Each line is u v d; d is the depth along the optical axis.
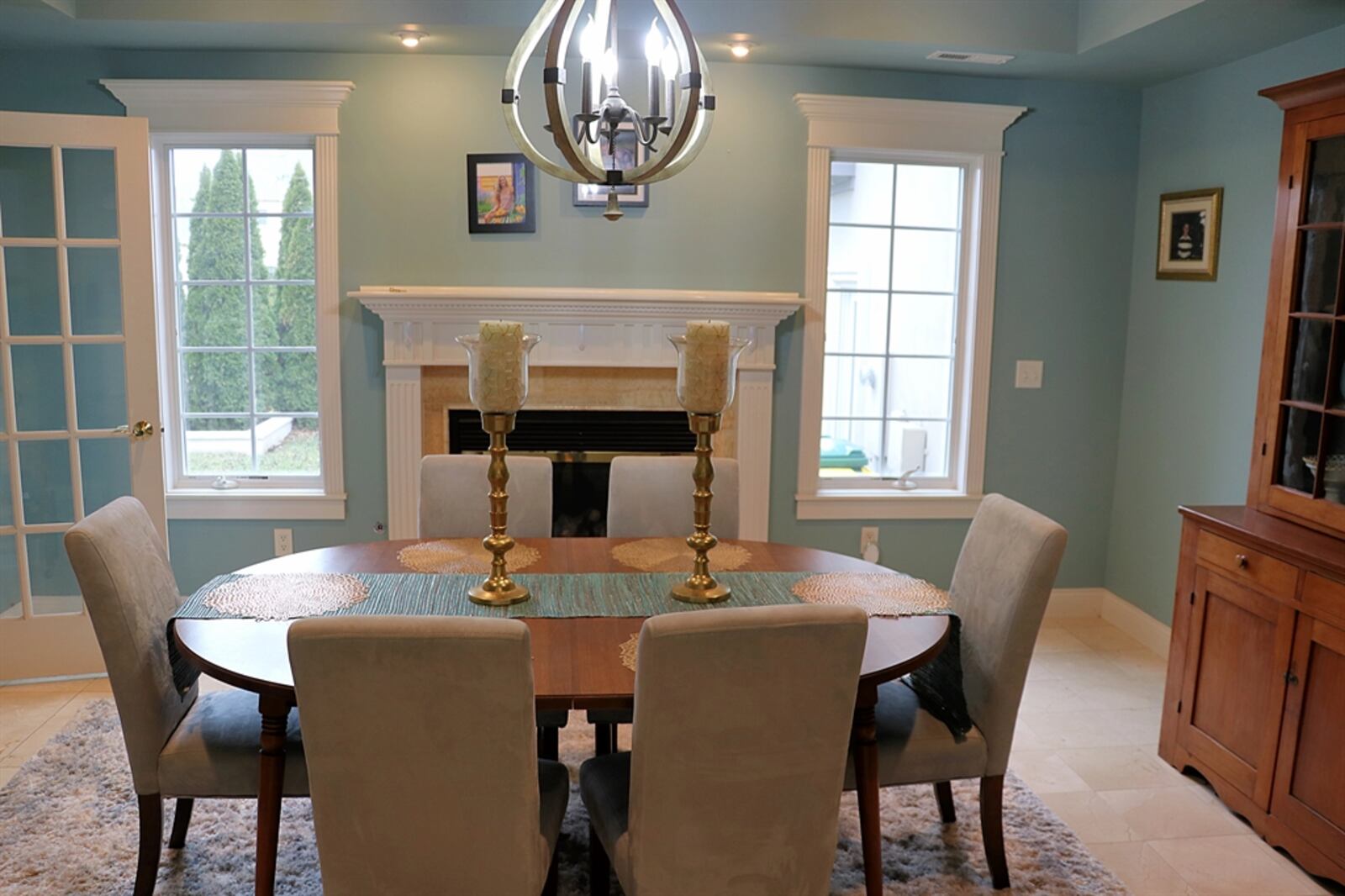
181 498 3.87
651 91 2.06
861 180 4.07
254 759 2.11
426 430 3.89
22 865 2.39
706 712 1.64
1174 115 3.89
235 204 3.87
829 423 4.21
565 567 2.51
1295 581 2.47
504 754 1.64
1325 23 3.08
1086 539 4.34
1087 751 3.14
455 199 3.80
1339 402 2.59
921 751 2.23
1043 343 4.17
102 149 3.39
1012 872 2.45
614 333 3.85
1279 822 2.55
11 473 3.43
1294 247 2.73
